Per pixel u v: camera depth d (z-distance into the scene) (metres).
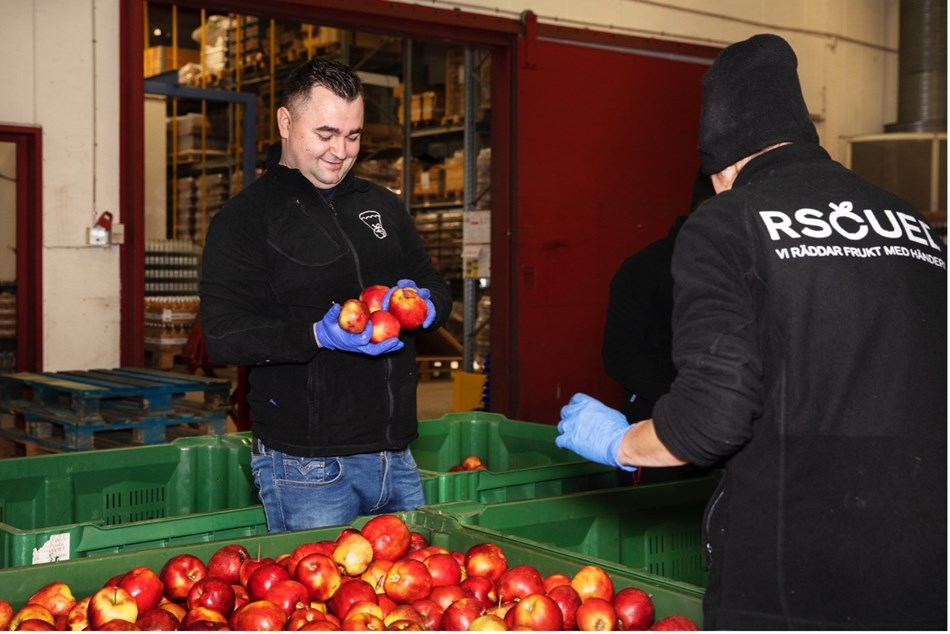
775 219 1.77
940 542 1.69
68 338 7.12
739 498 1.75
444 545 2.60
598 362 9.48
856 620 1.64
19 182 7.05
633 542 3.08
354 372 2.85
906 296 1.78
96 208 7.19
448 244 12.87
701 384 1.67
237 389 7.63
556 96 9.14
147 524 2.72
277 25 12.91
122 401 6.10
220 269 2.74
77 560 2.28
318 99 2.72
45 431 5.88
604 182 9.48
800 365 1.72
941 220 11.41
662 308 3.59
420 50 13.52
